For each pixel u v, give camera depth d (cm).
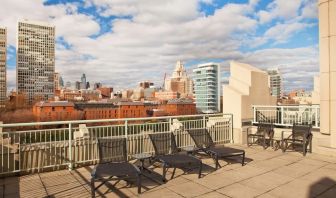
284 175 587
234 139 983
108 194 475
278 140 859
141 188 505
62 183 532
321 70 807
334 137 761
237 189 502
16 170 578
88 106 8600
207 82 14375
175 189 500
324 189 502
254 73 1033
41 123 585
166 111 8906
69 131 623
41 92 19225
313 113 929
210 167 647
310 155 775
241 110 970
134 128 727
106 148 564
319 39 812
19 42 18812
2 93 15988
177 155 604
